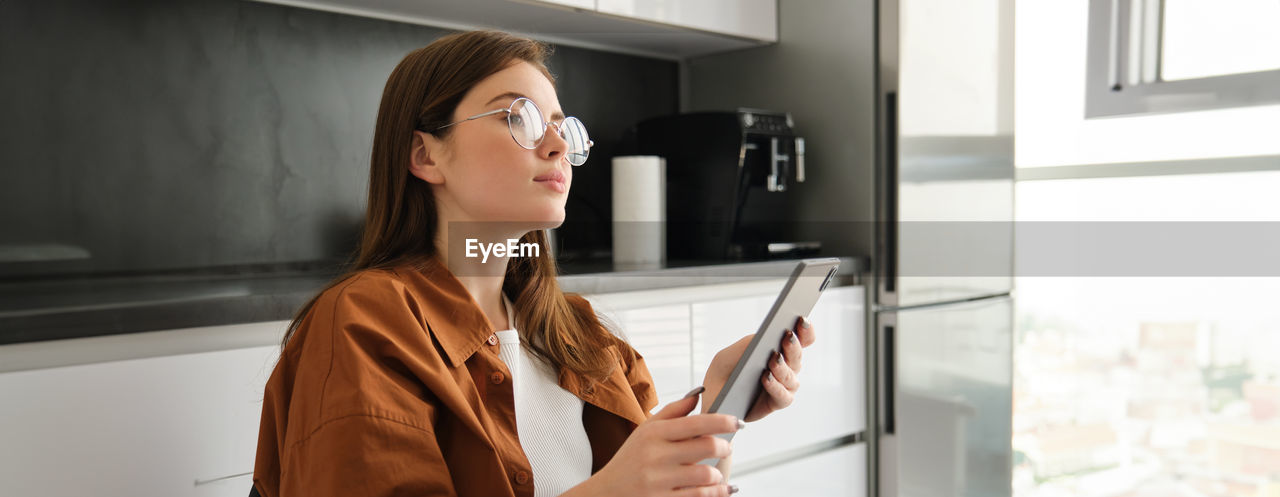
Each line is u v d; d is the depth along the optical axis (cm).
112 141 169
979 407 233
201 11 179
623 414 84
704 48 251
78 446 113
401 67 81
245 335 133
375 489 59
